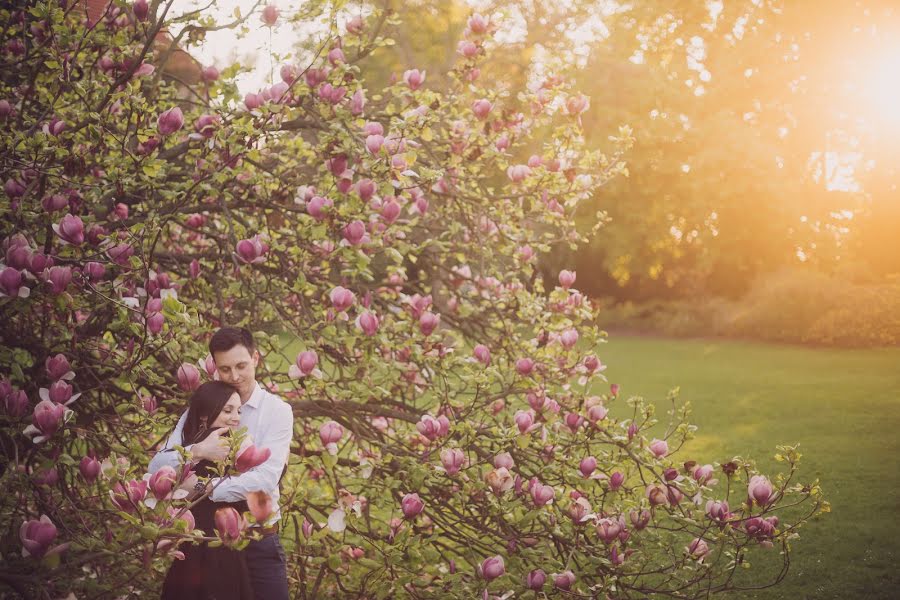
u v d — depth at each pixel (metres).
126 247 3.47
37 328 3.91
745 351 20.38
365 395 3.79
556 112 4.97
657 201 26.23
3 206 3.40
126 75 3.79
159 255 4.31
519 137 5.04
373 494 4.00
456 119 4.85
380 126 3.96
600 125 25.48
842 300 21.89
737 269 28.52
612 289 31.67
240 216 4.27
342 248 3.74
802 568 5.16
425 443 3.98
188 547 2.89
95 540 2.94
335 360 4.29
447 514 4.17
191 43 4.14
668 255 30.03
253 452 2.44
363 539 3.67
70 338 3.43
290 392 4.40
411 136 3.98
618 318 29.58
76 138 3.88
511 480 3.60
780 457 3.56
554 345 4.25
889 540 5.63
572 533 3.84
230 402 2.99
